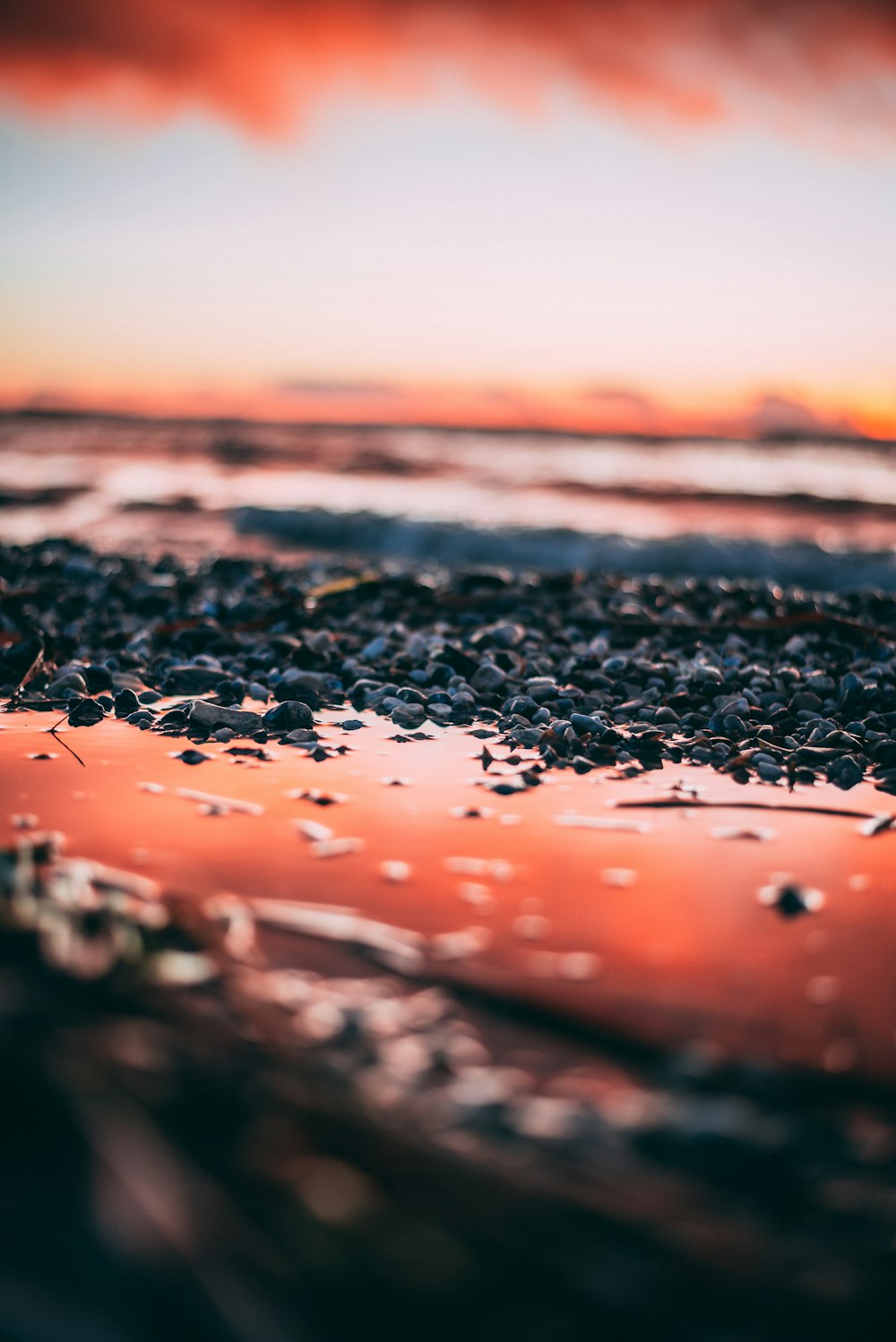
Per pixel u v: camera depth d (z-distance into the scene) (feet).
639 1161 1.19
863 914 1.94
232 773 2.50
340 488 10.93
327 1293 0.87
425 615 4.03
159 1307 0.80
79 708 2.89
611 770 2.60
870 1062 1.48
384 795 2.39
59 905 1.46
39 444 19.43
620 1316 0.89
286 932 1.84
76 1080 0.99
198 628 3.62
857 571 6.14
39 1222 0.86
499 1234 0.96
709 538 6.72
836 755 2.66
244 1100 1.07
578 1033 1.54
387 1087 1.26
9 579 4.81
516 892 1.98
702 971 1.76
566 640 3.72
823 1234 1.08
